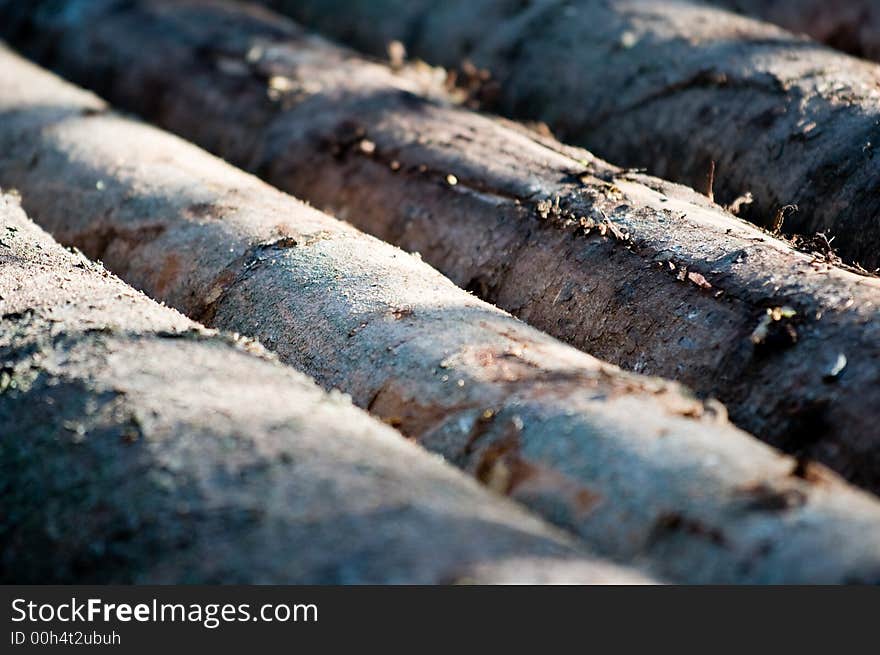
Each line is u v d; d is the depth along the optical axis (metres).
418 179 2.59
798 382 2.25
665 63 2.71
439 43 2.98
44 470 2.16
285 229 2.44
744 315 2.30
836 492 2.10
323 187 2.67
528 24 2.87
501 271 2.47
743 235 2.38
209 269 2.42
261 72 2.86
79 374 2.21
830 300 2.28
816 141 2.53
